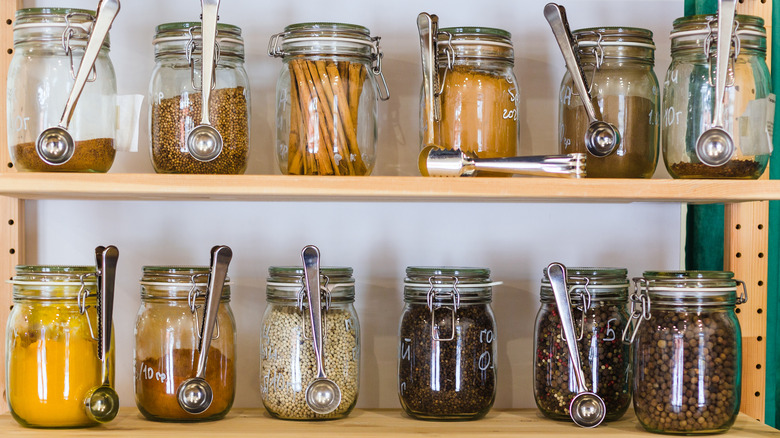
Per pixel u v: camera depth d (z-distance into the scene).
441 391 0.94
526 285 1.09
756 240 1.05
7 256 1.04
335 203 1.08
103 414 0.89
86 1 1.08
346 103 0.91
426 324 0.95
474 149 0.93
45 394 0.89
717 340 0.89
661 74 1.11
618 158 0.92
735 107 0.89
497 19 1.09
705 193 0.87
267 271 1.08
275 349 0.95
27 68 0.88
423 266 1.08
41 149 0.84
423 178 0.86
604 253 1.10
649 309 0.90
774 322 1.06
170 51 0.92
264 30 1.07
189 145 0.86
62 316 0.90
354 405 0.97
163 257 1.07
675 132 0.92
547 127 1.10
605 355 0.95
